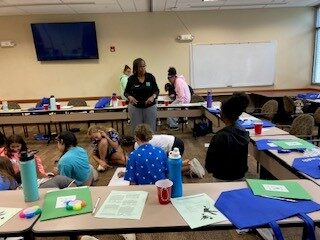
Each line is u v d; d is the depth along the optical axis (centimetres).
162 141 286
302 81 698
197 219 115
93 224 113
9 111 487
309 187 141
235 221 111
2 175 183
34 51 658
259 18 665
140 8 612
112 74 678
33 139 554
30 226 113
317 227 117
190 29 663
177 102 489
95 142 384
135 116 369
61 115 479
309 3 629
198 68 683
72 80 677
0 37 648
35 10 594
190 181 324
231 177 200
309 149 205
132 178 205
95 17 647
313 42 686
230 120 197
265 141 231
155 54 674
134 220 116
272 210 118
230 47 675
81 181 258
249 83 694
